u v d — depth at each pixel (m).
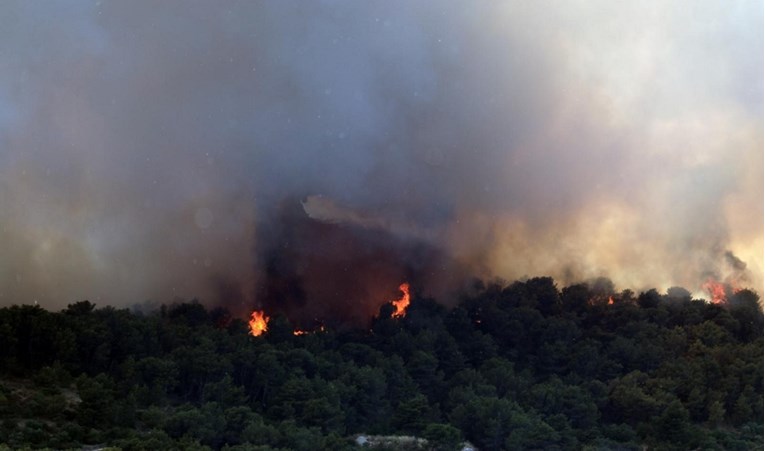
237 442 78.12
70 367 87.06
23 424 75.81
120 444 73.44
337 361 92.62
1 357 85.38
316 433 78.75
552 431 83.62
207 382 85.81
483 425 84.06
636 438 86.94
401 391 89.00
